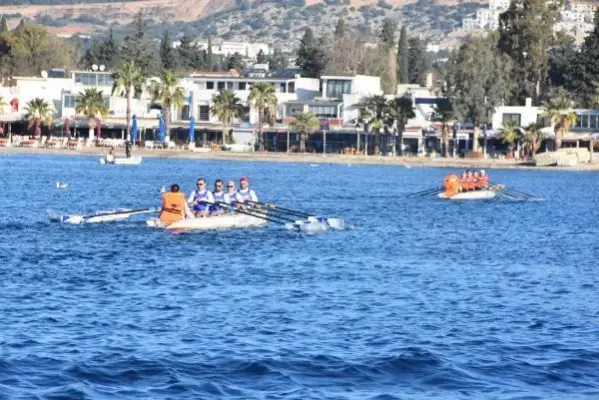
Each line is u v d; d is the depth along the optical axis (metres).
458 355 89.50
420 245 169.88
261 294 116.38
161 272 130.75
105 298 111.62
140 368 83.06
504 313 108.50
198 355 87.25
